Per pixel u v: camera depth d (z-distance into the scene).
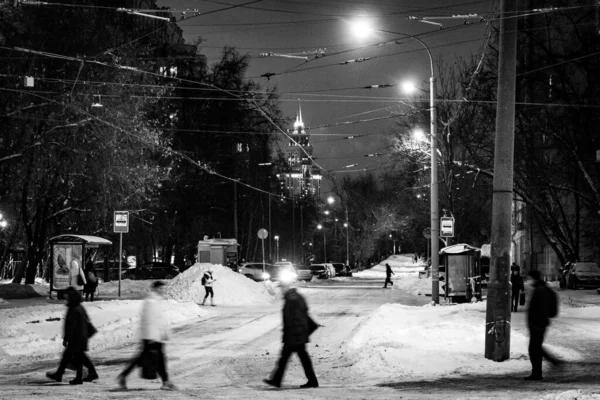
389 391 12.42
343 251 126.25
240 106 60.22
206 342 21.84
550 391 11.84
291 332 13.38
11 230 52.19
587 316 26.92
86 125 38.94
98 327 23.91
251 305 37.47
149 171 41.78
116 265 75.38
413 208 66.56
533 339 13.58
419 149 50.53
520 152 49.94
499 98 16.48
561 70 48.91
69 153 39.09
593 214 52.59
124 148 40.16
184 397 11.68
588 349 17.66
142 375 13.02
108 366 17.03
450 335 19.81
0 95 37.16
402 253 167.25
